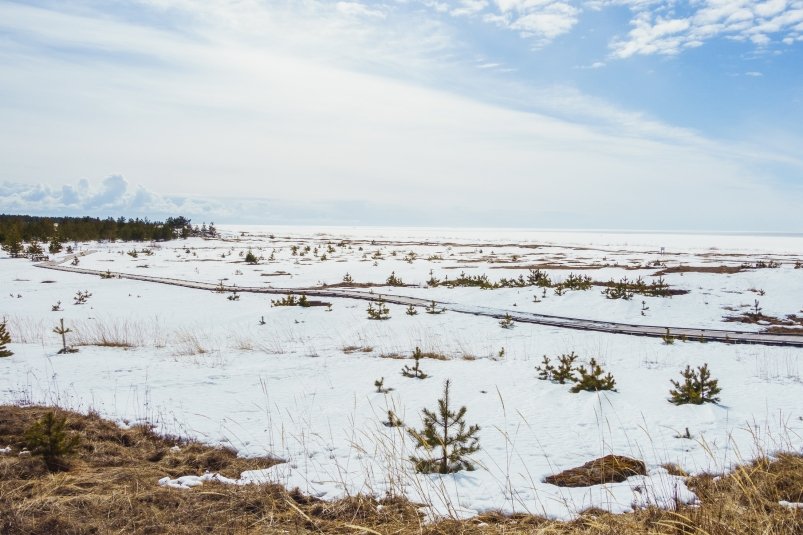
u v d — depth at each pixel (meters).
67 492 5.00
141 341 18.89
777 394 10.46
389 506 5.01
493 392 10.82
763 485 5.23
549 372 13.05
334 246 82.12
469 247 88.50
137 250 66.88
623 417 8.89
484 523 4.64
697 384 9.80
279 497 5.21
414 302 27.67
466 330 21.34
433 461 6.31
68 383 10.52
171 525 4.38
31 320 23.58
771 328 21.28
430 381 11.82
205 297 30.64
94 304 28.52
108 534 4.12
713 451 6.98
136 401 9.26
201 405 9.23
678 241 166.88
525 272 40.09
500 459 6.76
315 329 22.30
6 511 4.33
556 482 5.94
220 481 5.70
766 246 116.12
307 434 7.70
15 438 6.64
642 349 17.33
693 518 4.07
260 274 42.44
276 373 12.48
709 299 26.70
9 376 11.03
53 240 62.38
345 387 11.11
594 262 51.47
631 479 5.88
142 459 6.52
